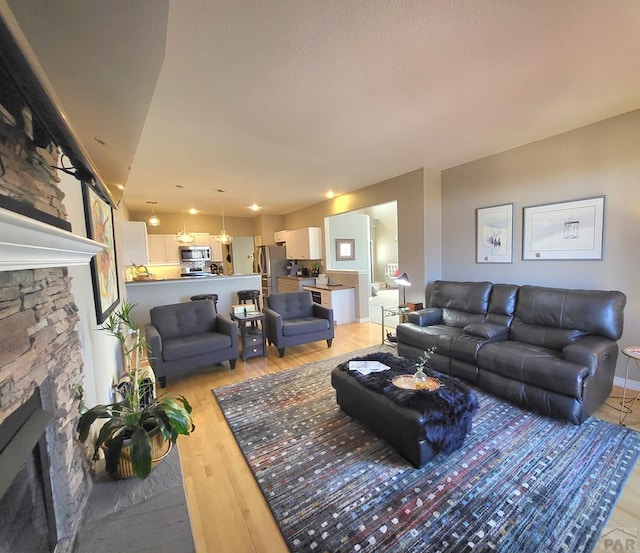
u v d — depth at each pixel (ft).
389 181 14.97
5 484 2.14
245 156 10.96
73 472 3.75
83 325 5.01
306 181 14.98
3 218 1.89
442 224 13.92
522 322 9.89
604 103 7.85
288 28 4.84
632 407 7.83
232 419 7.97
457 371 9.54
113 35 2.49
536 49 5.57
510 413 7.73
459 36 5.16
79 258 3.83
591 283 9.46
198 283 15.47
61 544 3.43
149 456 4.07
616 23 4.92
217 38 5.00
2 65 1.86
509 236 11.43
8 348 2.57
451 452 6.24
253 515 5.03
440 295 12.70
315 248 21.27
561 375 7.08
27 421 2.83
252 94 6.84
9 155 2.89
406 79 6.44
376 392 6.78
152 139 9.16
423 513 4.88
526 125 9.10
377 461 6.14
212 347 11.02
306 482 5.66
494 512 4.85
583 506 4.89
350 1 4.34
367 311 19.40
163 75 6.01
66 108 3.49
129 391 5.08
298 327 13.16
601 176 9.05
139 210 22.90
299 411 8.27
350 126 8.68
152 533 3.69
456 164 12.92
